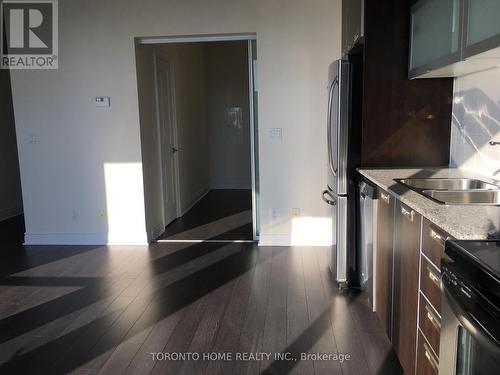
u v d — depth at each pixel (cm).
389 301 224
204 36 411
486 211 163
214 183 785
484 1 176
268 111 410
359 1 294
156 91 469
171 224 521
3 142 569
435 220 152
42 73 421
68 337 253
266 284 328
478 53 181
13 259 398
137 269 366
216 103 760
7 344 247
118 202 434
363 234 286
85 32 410
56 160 434
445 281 133
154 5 401
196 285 328
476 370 115
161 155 489
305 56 400
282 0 394
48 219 444
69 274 356
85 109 421
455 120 290
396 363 221
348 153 303
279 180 419
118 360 229
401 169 286
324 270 356
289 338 248
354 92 298
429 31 247
